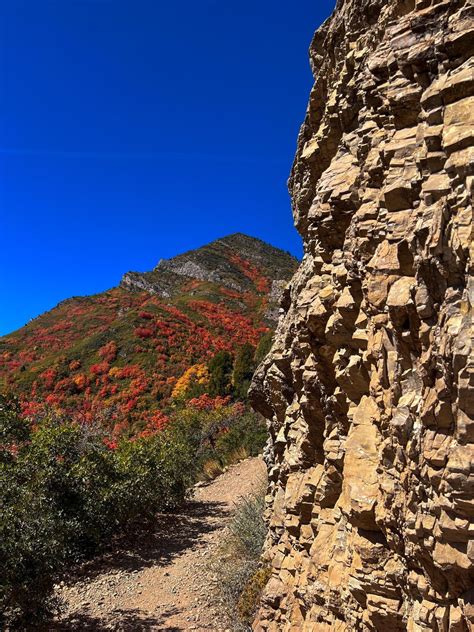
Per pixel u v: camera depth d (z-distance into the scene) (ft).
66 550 28.37
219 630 25.16
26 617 24.22
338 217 14.96
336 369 14.83
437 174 9.86
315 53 20.24
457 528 8.72
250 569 28.66
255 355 126.82
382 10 13.73
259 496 39.40
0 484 27.53
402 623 11.67
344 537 14.38
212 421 89.04
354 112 15.38
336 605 14.02
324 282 16.60
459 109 9.41
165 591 31.60
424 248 9.46
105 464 41.65
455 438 8.75
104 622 27.99
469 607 8.89
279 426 26.55
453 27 9.96
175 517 49.75
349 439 13.61
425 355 9.61
